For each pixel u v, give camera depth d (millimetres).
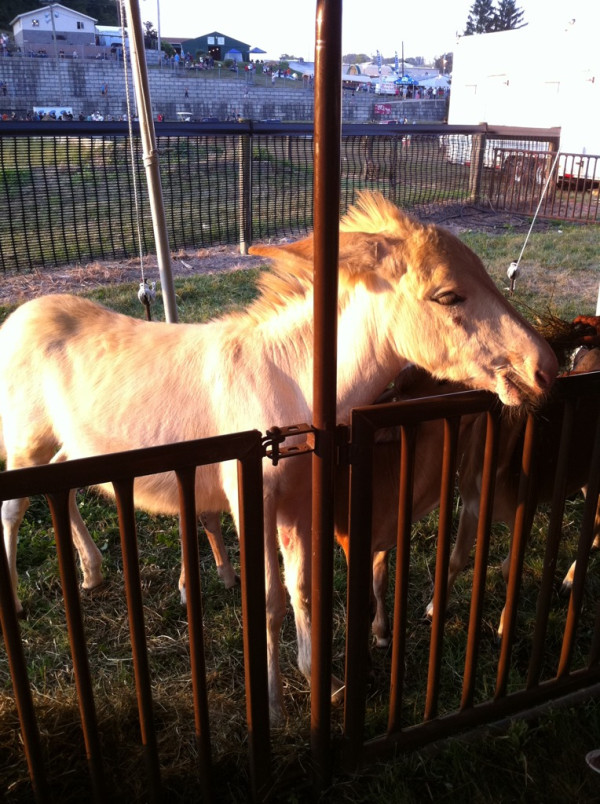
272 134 9789
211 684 2824
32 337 2863
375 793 2238
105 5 70625
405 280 2273
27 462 3047
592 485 2318
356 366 2498
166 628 3174
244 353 2574
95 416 2717
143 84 3828
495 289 2303
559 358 3090
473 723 2451
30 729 1819
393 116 35625
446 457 2057
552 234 11297
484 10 82875
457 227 11930
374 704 2744
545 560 2359
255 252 2104
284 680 2859
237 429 2531
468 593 3357
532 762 2346
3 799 2156
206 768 2111
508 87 19531
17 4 64438
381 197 2465
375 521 2703
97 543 3729
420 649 3025
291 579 2604
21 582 3416
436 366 2365
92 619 3211
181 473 1753
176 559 3627
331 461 1886
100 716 2393
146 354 2717
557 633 3092
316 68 1531
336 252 1677
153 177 4000
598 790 2279
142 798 2199
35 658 2939
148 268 8633
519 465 2775
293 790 2266
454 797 2256
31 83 32156
